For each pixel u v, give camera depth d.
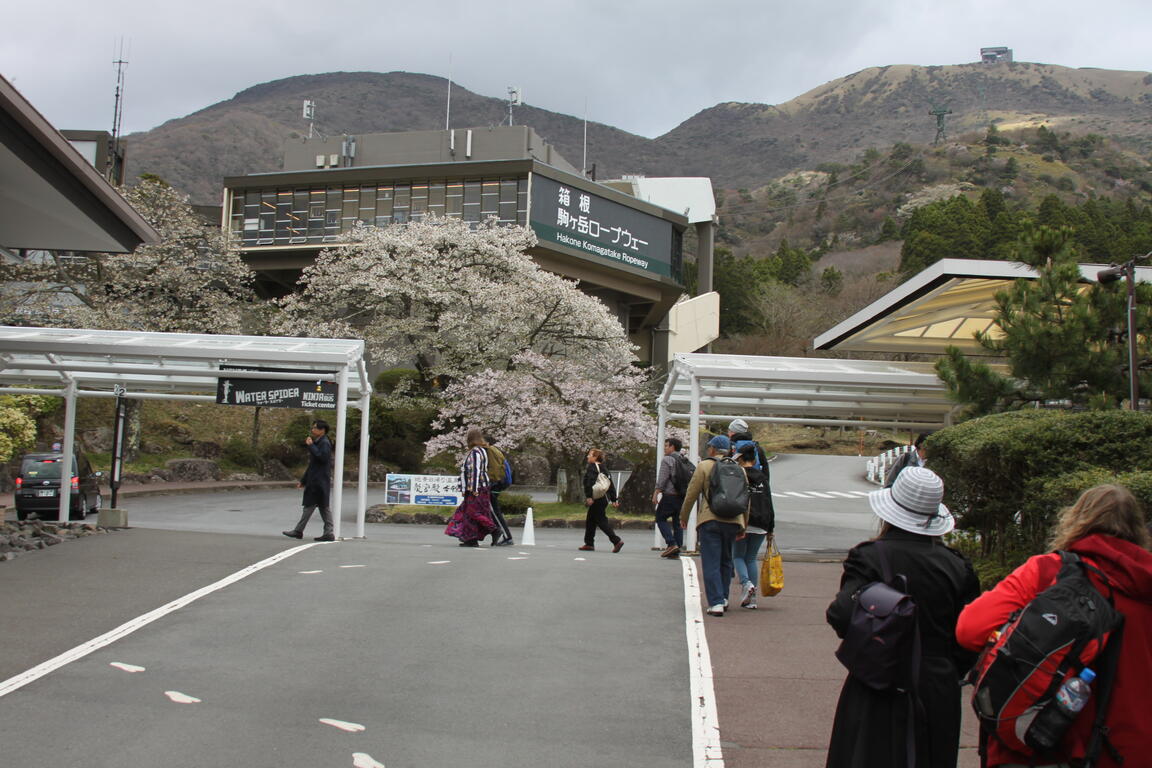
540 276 37.72
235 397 15.51
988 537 11.24
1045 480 8.95
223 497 33.28
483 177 51.62
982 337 13.89
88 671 7.43
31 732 6.15
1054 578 3.90
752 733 6.46
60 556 11.80
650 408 38.38
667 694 7.21
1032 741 3.69
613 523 25.58
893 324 17.95
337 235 52.31
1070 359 12.94
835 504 34.53
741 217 149.62
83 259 37.66
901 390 16.02
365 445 16.83
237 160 168.38
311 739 6.16
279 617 9.15
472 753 6.03
